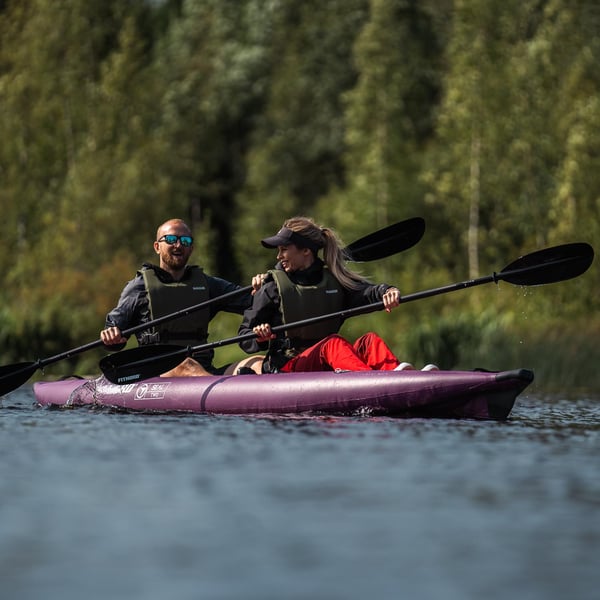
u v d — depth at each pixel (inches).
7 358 1654.8
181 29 3998.5
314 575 288.4
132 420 644.1
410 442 524.4
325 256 734.5
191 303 779.4
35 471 439.2
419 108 3363.7
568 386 1322.6
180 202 3528.5
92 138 3159.5
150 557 306.5
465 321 1619.1
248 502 376.2
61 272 2244.1
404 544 319.6
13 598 268.7
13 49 3314.5
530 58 2551.7
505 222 2721.5
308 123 3718.0
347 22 3752.5
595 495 388.2
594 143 2381.9
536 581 282.7
